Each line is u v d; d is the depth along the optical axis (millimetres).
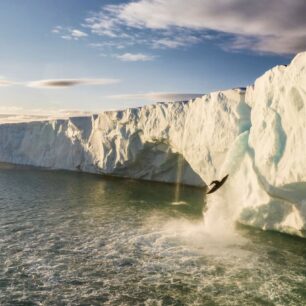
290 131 24750
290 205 24672
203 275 19031
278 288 17625
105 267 19969
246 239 24312
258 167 26359
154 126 43906
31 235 25344
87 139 59500
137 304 16156
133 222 28797
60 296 16750
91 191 42062
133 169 51875
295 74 23703
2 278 18359
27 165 70312
